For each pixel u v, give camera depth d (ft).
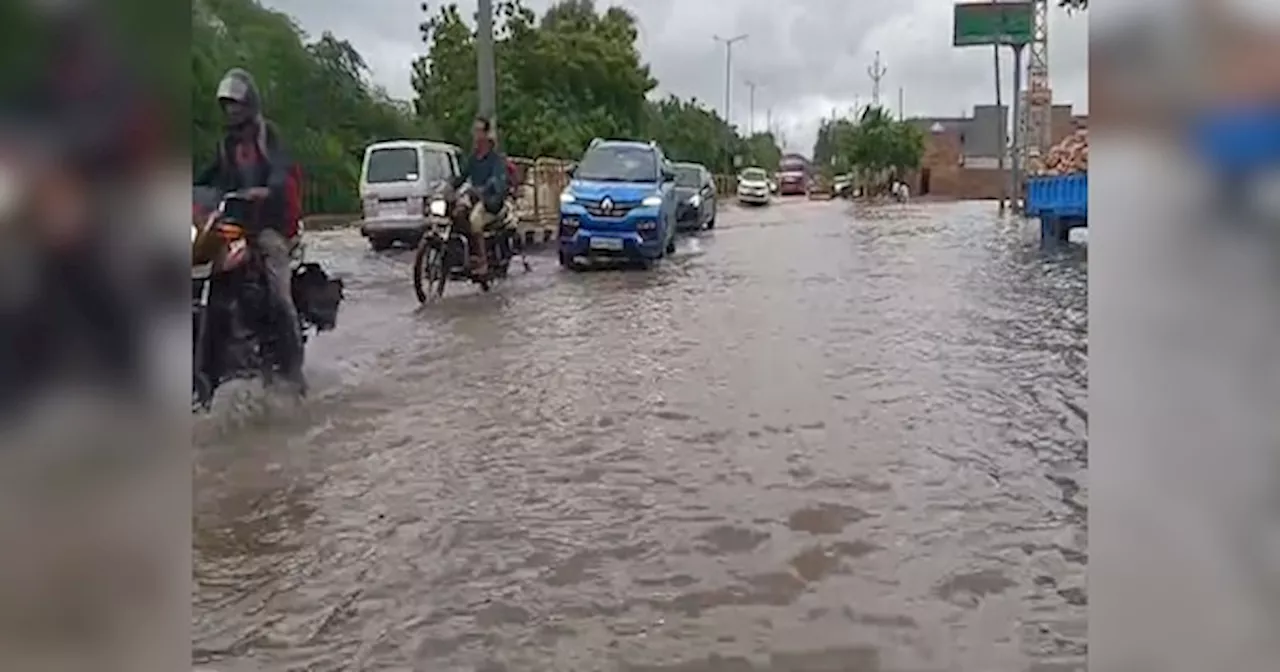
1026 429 19.83
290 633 11.66
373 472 17.37
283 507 15.64
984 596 12.42
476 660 11.09
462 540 14.33
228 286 20.81
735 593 12.60
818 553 13.78
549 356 27.45
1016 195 116.78
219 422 20.27
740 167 240.94
